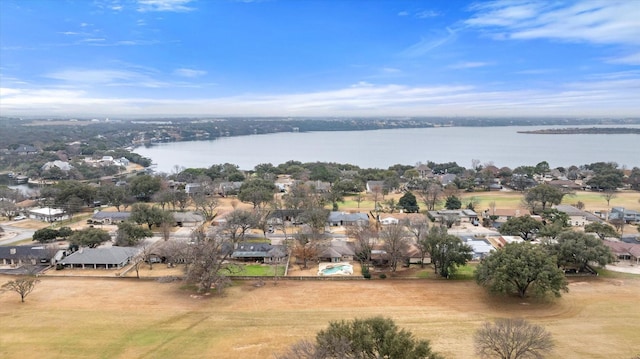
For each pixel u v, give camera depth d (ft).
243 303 209.56
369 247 268.41
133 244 298.76
